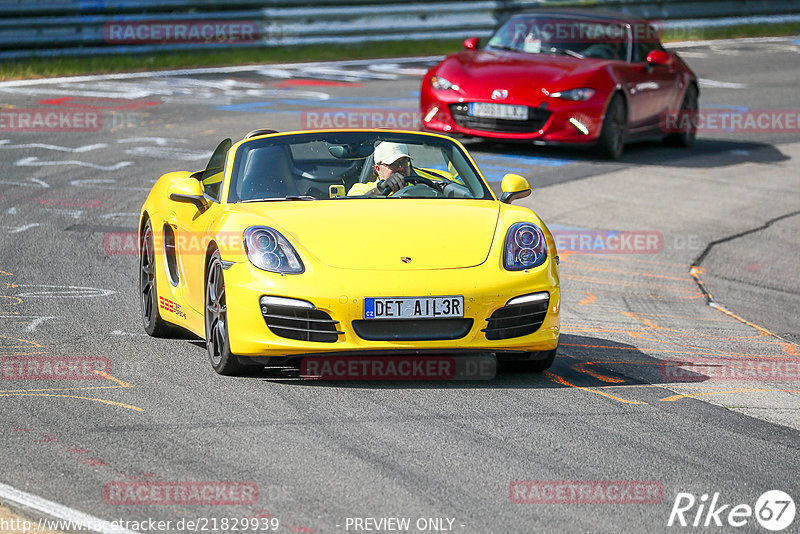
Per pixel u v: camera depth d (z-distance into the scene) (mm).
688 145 57156
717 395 20438
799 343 26703
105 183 42125
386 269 19703
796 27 109625
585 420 18141
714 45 99375
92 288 28297
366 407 18359
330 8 82500
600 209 42094
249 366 20375
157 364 21172
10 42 66750
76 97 60594
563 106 48594
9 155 46375
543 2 92125
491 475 15305
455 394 19422
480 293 19688
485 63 50844
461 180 23953
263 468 15273
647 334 26484
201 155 47312
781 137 61031
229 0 76750
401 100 62906
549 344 20578
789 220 42375
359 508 13938
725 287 33188
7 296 26953
